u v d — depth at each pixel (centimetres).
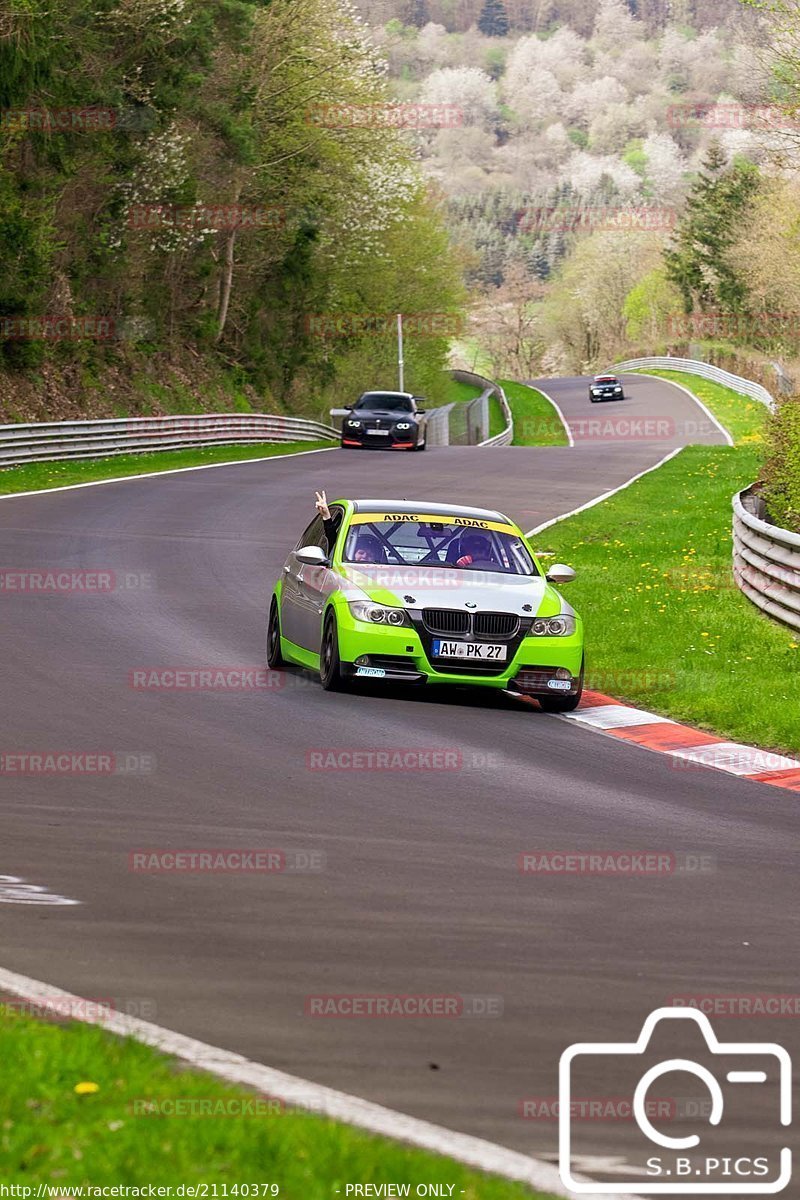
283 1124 718
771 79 6981
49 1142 677
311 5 9712
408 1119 777
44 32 6638
